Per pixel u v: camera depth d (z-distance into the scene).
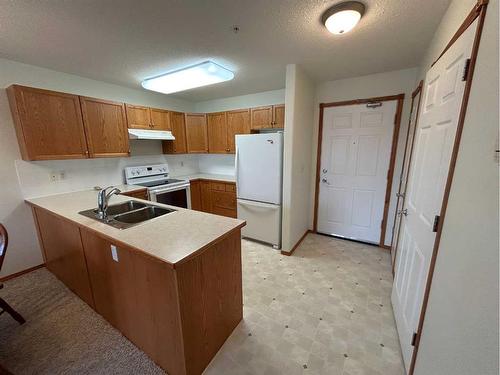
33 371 1.33
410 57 2.14
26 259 2.35
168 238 1.28
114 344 1.50
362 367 1.34
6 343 1.52
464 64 0.93
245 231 3.18
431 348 1.00
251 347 1.48
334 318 1.72
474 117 0.82
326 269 2.40
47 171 2.43
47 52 1.94
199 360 1.30
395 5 1.35
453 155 0.96
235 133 3.60
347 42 1.82
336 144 3.04
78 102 2.38
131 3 1.29
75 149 2.38
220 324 1.46
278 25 1.56
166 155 3.83
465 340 0.73
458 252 0.84
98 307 1.73
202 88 3.28
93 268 1.62
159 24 1.53
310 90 2.85
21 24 1.49
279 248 2.90
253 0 1.28
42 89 2.12
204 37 1.72
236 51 1.98
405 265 1.58
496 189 0.64
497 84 0.68
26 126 2.05
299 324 1.67
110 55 2.03
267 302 1.90
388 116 2.67
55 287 2.10
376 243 2.99
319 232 3.40
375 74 2.64
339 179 3.10
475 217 0.75
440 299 0.96
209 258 1.31
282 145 2.66
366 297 1.95
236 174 3.09
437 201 1.10
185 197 3.55
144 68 2.36
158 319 1.25
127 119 2.86
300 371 1.32
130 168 3.22
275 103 3.43
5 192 2.19
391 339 1.53
